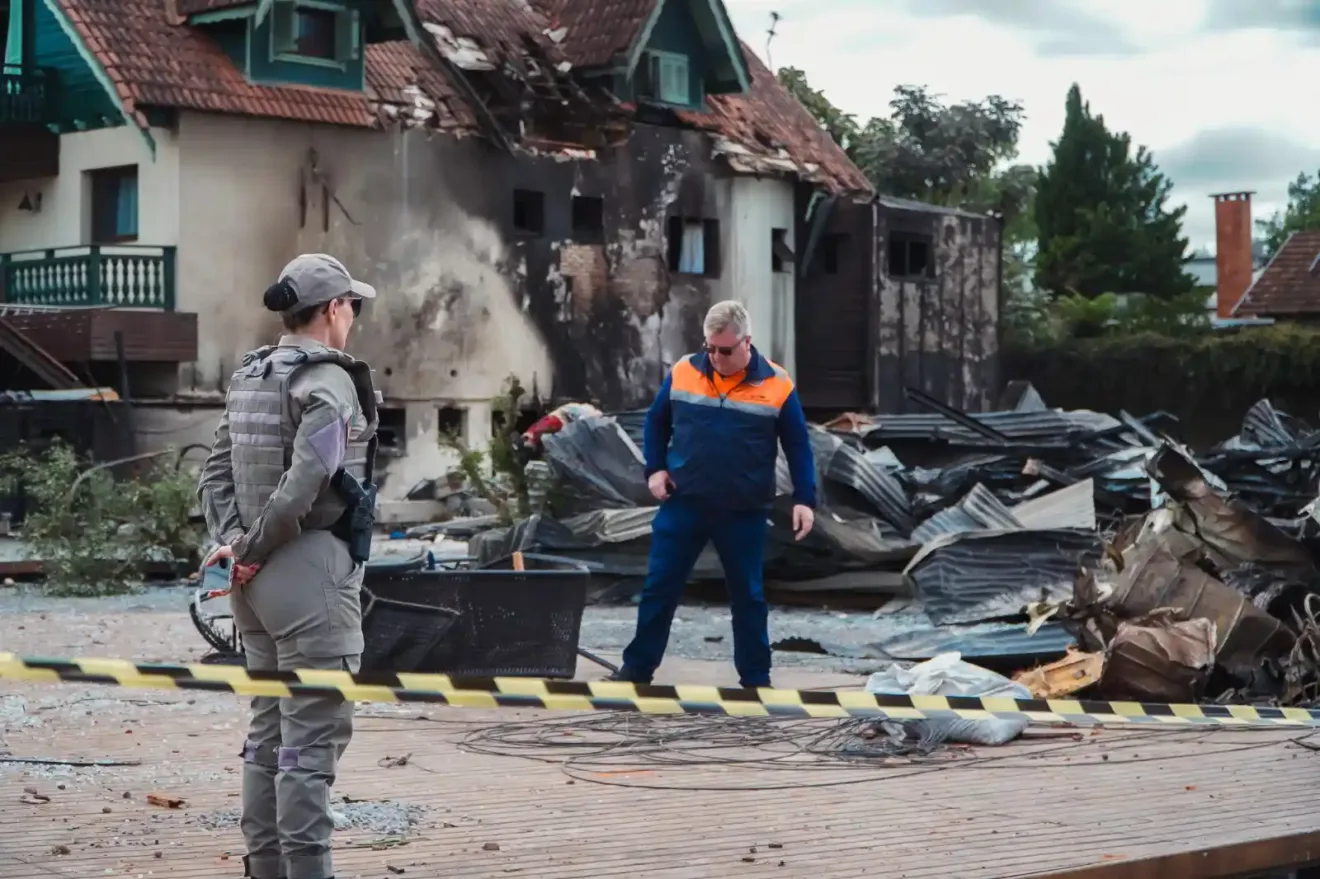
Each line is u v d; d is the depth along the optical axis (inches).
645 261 1421.0
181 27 1189.7
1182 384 1841.8
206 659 390.3
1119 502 711.7
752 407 372.2
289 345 208.1
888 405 1582.2
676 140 1449.3
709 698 199.3
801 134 1600.6
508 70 1343.5
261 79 1186.0
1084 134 2551.7
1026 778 283.0
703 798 264.7
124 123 1180.5
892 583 592.1
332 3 1219.9
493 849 229.3
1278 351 1800.0
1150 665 350.0
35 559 719.1
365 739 317.4
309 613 201.6
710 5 1453.0
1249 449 733.3
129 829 237.9
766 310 1514.5
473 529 935.0
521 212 1359.5
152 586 698.2
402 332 1263.5
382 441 1259.8
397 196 1259.8
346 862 221.6
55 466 695.7
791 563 605.9
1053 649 411.5
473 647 375.6
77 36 1147.9
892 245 1604.3
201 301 1159.0
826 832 241.6
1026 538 522.3
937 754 304.5
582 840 235.6
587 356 1380.4
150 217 1167.6
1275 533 404.8
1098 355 1865.2
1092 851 231.0
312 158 1211.9
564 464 643.5
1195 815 254.4
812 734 321.4
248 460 203.6
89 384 1133.7
